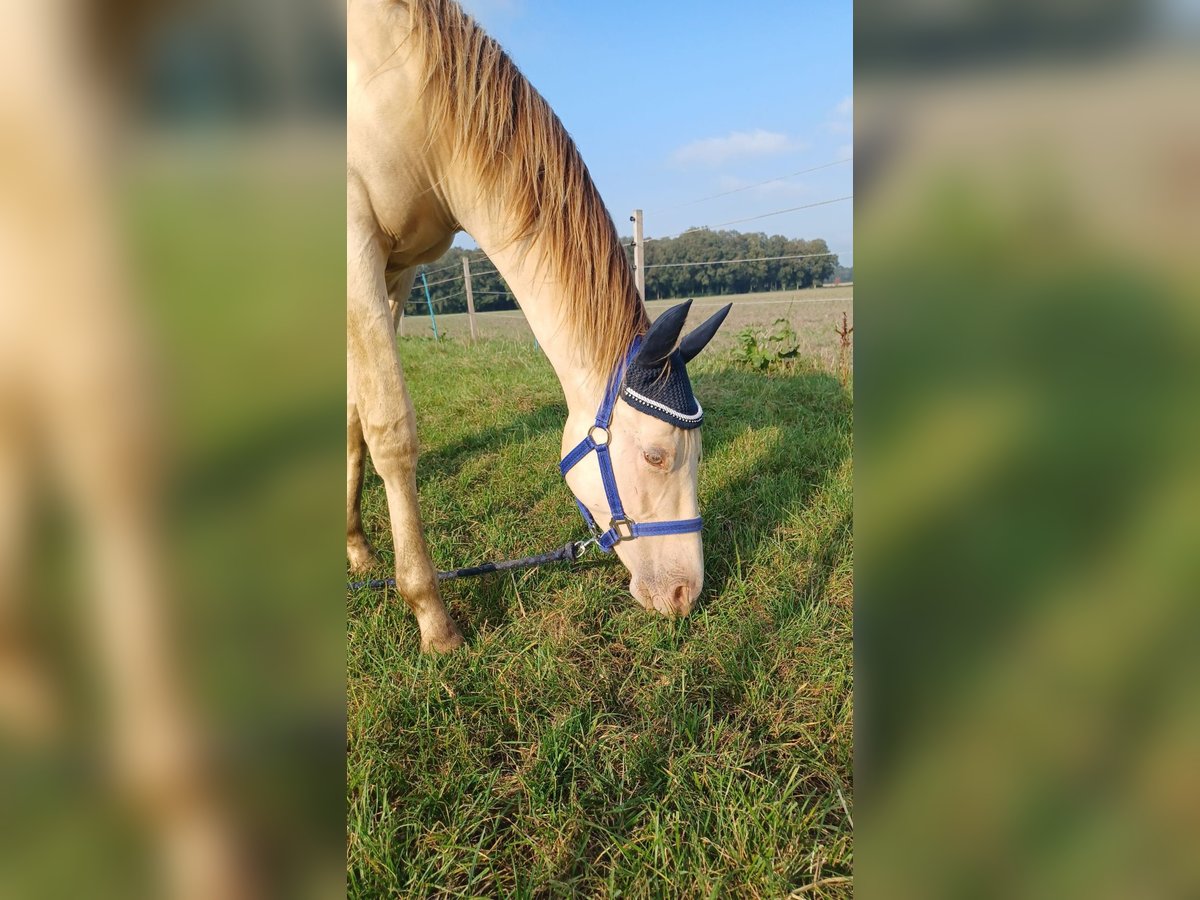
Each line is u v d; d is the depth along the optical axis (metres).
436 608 2.00
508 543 2.63
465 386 5.46
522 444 3.82
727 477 3.26
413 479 1.99
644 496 2.00
